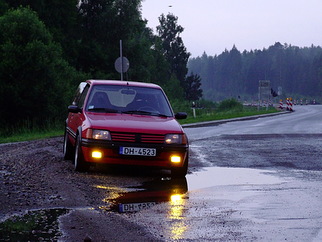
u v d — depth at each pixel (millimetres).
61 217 9227
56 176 14219
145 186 12945
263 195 11578
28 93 41062
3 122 41188
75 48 76625
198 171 15797
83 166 14953
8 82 41188
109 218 9203
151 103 16594
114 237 7887
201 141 25828
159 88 17312
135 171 15742
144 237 7891
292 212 9711
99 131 14617
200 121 48156
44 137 29781
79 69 77938
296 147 22672
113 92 16719
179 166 14641
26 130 39125
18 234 7957
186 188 12672
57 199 10922
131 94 16719
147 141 14625
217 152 20953
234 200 10992
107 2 80625
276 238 7809
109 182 13477
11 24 41625
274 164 17266
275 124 41312
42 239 7680
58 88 42625
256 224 8734
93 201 10812
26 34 42094
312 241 7625
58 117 42938
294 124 41062
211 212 9750
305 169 16031
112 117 15516
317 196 11406
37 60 40906
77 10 79750
